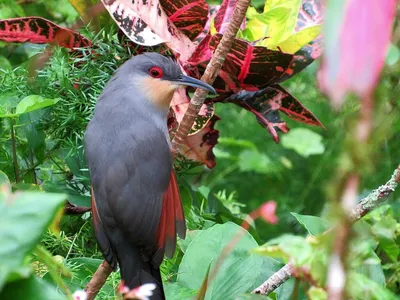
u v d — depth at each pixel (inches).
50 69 218.1
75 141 224.4
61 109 218.5
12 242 71.3
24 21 212.4
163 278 203.6
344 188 67.2
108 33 227.6
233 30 158.9
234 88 211.9
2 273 69.8
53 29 216.1
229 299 166.7
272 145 367.2
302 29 198.1
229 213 247.8
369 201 137.3
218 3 323.0
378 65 51.4
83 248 221.0
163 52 229.5
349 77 51.4
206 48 204.2
